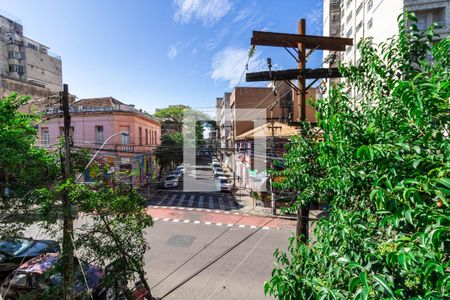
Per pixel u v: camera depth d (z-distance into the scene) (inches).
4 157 210.2
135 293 256.2
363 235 78.5
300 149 159.6
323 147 90.5
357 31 956.6
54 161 258.8
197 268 367.2
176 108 1843.0
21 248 343.0
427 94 63.8
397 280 63.7
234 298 298.0
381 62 103.6
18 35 1433.3
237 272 355.6
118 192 243.3
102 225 230.2
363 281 56.7
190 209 699.4
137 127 889.5
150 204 751.1
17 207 228.8
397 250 60.6
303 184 159.5
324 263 79.7
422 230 61.7
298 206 153.6
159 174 1203.2
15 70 1406.3
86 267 231.5
